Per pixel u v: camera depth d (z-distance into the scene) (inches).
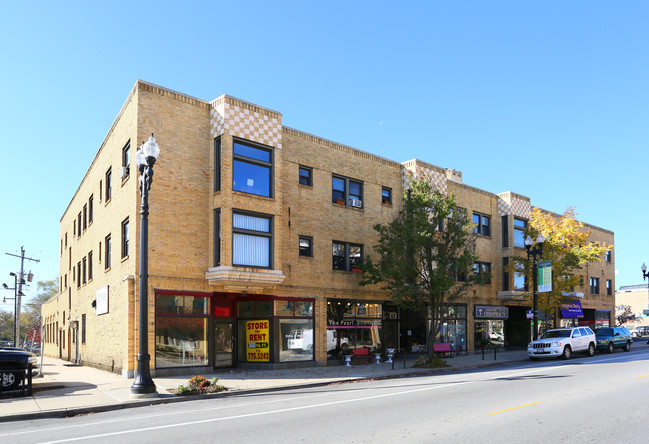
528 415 385.7
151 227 748.6
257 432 350.6
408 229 892.0
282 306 880.3
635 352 1210.0
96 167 1073.5
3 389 579.5
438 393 532.4
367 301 1025.5
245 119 824.3
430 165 1152.2
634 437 310.7
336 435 332.2
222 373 797.2
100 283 971.9
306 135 952.3
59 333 1520.7
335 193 999.0
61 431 385.4
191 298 778.8
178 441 329.4
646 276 1720.0
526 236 1331.2
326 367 900.0
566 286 1280.8
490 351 1304.1
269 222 844.0
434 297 916.6
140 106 761.0
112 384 670.5
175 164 784.9
